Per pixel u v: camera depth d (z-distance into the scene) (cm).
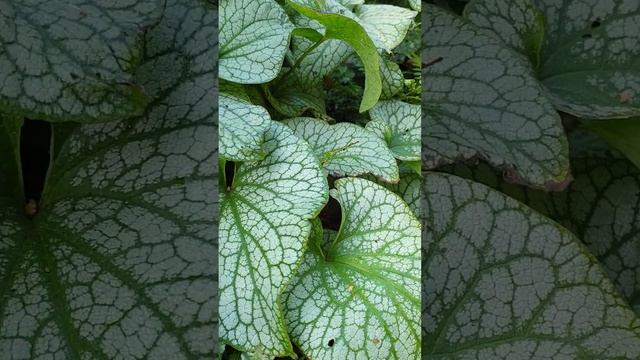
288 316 43
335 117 54
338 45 50
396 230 46
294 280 44
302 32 48
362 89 53
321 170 43
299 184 43
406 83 52
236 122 42
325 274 45
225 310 41
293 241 41
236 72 44
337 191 48
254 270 41
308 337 43
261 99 50
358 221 47
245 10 47
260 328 41
